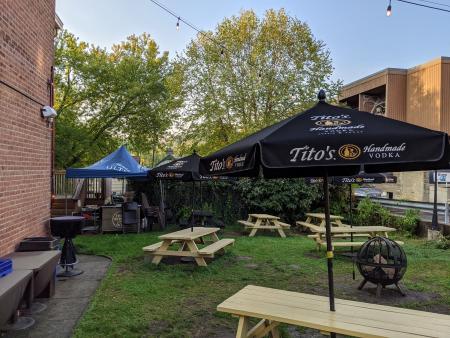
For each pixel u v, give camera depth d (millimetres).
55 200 16188
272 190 14211
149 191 15141
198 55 21531
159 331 4434
